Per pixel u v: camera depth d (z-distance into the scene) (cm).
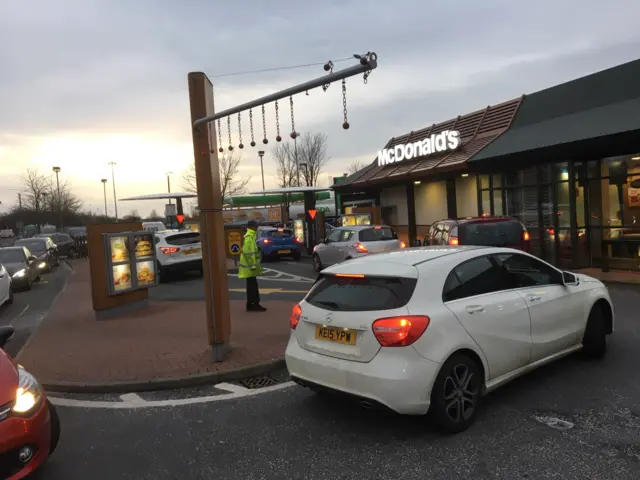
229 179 3647
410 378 378
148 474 371
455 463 359
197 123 612
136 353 695
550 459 356
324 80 493
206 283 626
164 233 1593
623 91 1334
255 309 958
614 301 910
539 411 438
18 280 1513
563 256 1397
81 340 795
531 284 503
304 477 354
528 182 1505
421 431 413
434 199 2158
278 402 505
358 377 393
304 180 4044
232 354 658
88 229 952
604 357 574
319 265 1602
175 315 974
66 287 1522
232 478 359
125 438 439
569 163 1348
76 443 432
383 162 2270
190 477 364
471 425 416
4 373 360
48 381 586
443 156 1877
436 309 401
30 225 5781
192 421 470
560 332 509
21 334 938
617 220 1310
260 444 411
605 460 351
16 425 330
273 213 4012
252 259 952
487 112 1864
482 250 482
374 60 455
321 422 446
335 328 421
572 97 1490
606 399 456
